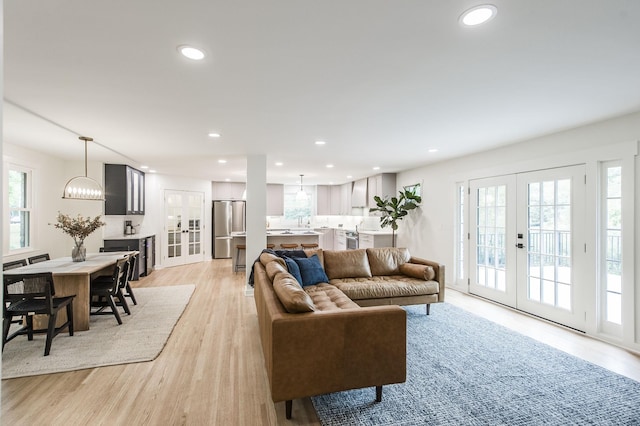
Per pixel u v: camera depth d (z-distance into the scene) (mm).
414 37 1785
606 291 3359
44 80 2293
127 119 3215
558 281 3797
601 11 1548
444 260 5688
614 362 2842
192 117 3166
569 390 2410
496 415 2131
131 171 6266
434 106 2867
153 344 3156
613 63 2072
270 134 3832
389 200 7266
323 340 2113
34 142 4246
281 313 2154
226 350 3057
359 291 3768
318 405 2236
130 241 6117
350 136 3936
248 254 5082
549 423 2057
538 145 3986
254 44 1850
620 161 3215
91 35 1744
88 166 5719
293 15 1586
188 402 2250
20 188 4707
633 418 2107
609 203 3322
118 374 2613
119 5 1497
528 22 1640
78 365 2734
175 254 7793
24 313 2945
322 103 2791
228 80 2320
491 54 1967
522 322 3846
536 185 4055
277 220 10039
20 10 1521
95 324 3697
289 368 2064
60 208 5480
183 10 1540
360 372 2189
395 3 1497
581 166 3506
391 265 4500
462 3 1497
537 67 2131
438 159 5531
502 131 3695
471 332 3516
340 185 9961
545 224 3943
